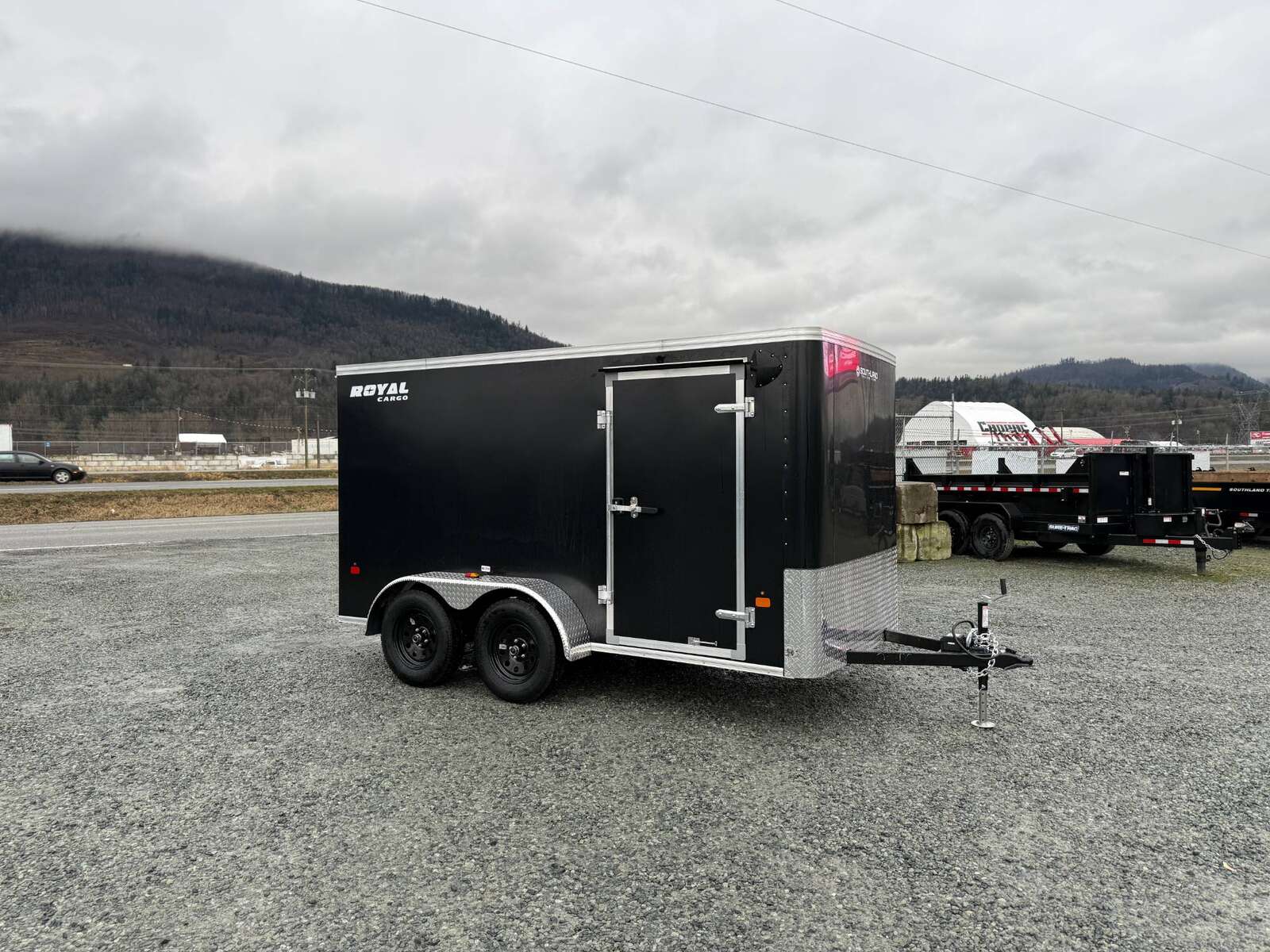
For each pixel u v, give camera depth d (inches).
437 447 252.8
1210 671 260.1
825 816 156.7
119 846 145.3
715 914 123.0
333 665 273.6
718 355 203.8
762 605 198.8
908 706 226.4
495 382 241.6
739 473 201.5
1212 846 145.0
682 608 210.7
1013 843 146.2
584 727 209.5
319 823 153.9
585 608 226.7
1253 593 402.6
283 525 833.5
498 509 241.1
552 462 231.5
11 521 891.4
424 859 140.1
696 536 208.2
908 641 222.7
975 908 124.5
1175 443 932.0
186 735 204.7
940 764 183.5
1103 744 195.6
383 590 253.8
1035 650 288.4
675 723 212.5
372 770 180.4
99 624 340.5
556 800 164.6
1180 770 179.5
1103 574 470.9
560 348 229.8
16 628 332.8
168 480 1555.1
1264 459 1363.2
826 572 197.0
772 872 135.6
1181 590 412.8
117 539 682.8
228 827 152.9
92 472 1929.1
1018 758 187.2
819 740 199.2
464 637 247.0
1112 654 282.5
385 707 227.1
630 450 217.9
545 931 118.6
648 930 118.7
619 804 162.2
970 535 546.9
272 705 228.8
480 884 132.0
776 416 196.7
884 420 238.7
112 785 172.6
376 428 265.3
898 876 134.3
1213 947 114.5
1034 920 121.2
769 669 197.9
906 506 522.0
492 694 237.9
